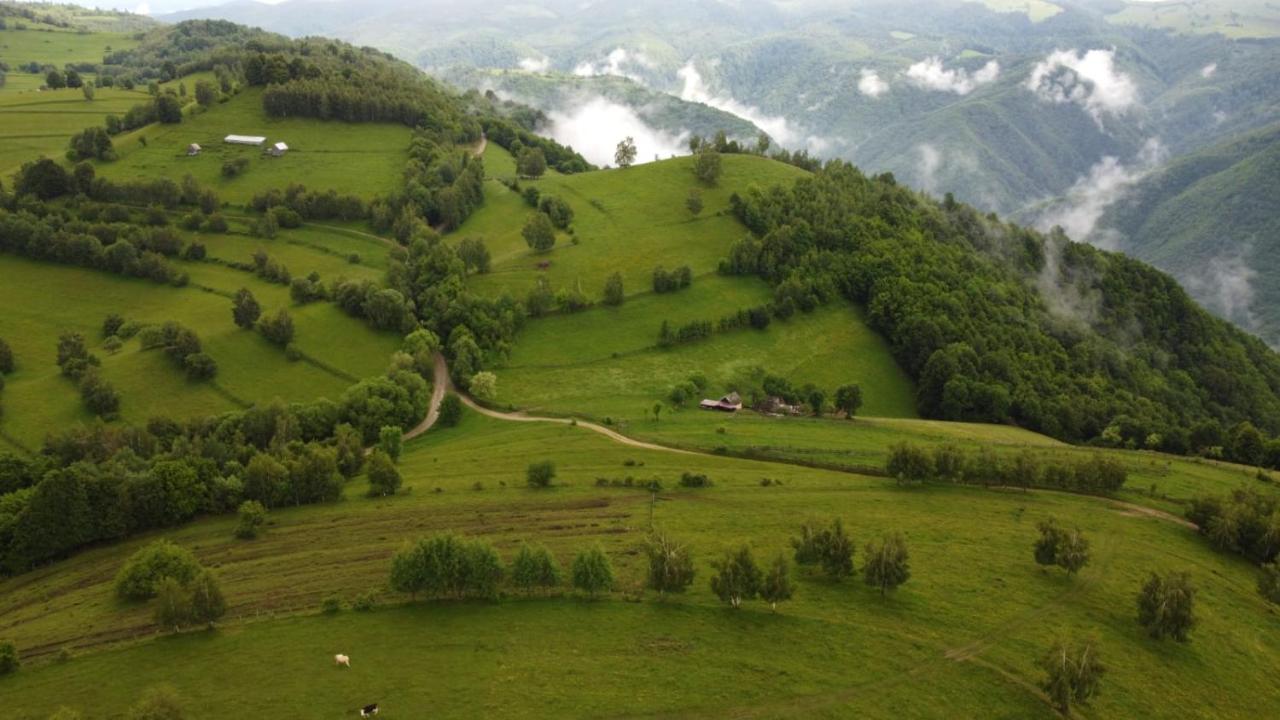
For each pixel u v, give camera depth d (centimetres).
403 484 13525
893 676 8250
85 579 10650
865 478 13862
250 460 13362
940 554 10975
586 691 7831
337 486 12938
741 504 12462
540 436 16062
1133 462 15638
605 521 11788
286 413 15600
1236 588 10606
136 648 8662
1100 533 11925
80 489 11488
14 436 15112
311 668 8181
